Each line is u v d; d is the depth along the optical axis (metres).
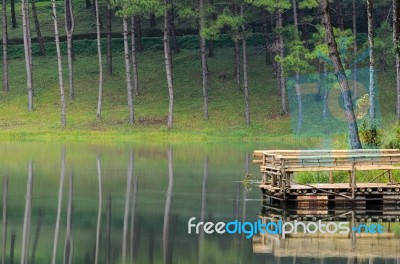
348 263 47.03
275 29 129.00
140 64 165.25
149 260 47.00
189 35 175.38
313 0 124.38
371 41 81.06
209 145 116.19
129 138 127.25
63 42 178.12
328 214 61.56
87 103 149.62
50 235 53.06
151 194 69.00
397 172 69.31
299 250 50.06
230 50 168.38
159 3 132.12
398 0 79.06
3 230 54.38
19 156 98.06
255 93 148.75
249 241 52.19
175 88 153.00
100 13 188.38
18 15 195.50
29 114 144.38
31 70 148.38
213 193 69.81
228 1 162.75
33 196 67.38
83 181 76.19
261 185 67.38
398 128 76.81
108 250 49.16
